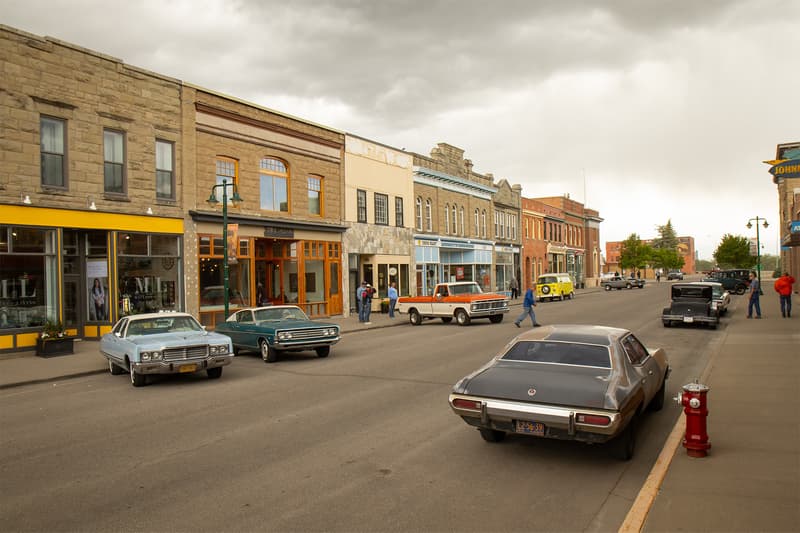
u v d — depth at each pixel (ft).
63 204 59.06
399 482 20.40
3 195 54.54
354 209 102.99
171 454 24.14
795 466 20.21
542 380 22.57
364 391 36.27
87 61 61.77
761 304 106.83
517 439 25.52
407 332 74.69
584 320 83.20
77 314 63.77
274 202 86.22
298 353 55.72
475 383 23.39
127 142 65.36
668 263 351.87
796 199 114.93
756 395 31.58
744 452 21.97
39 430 28.73
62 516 17.97
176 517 17.70
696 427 21.72
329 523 17.08
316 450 24.30
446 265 138.62
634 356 26.02
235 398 35.27
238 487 20.13
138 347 39.24
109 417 31.19
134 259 66.13
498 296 84.43
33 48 57.16
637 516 16.53
